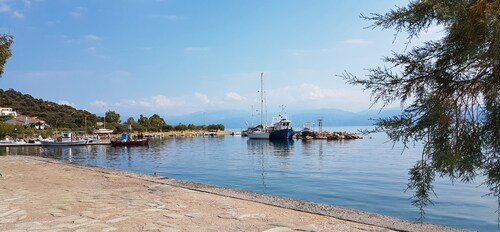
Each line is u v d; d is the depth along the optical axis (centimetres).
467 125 283
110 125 12950
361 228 632
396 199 1486
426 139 298
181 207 805
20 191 1031
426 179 313
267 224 658
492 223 1088
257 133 8544
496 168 280
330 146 5803
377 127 317
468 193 1548
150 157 4478
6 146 7206
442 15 264
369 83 325
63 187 1102
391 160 3334
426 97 302
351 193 1647
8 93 16100
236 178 2297
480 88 280
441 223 1098
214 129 17162
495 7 237
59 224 662
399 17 295
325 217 714
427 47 302
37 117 13700
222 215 729
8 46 1469
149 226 645
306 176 2309
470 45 265
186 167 3152
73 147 7106
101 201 877
